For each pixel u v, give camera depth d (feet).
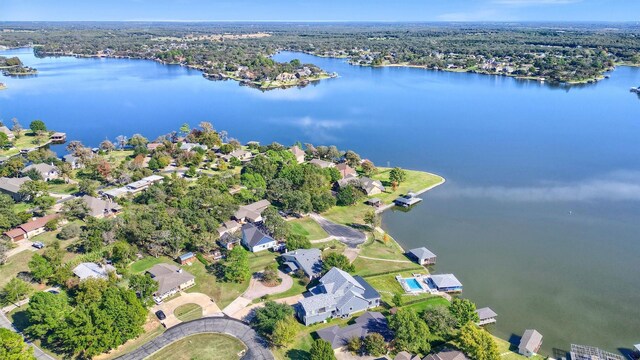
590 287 375.45
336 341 289.74
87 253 394.32
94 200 483.51
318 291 339.98
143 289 319.47
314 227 469.16
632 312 344.28
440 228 480.23
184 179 561.02
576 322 332.19
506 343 306.14
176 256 396.78
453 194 570.87
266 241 416.67
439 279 370.53
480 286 375.86
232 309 328.29
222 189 531.50
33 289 342.85
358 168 645.51
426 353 286.87
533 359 290.97
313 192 525.75
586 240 453.58
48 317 283.38
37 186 514.27
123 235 408.87
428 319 304.09
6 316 312.29
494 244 446.60
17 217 440.45
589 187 589.73
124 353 282.36
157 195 505.66
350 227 474.49
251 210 484.33
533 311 344.08
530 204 540.11
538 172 647.56
